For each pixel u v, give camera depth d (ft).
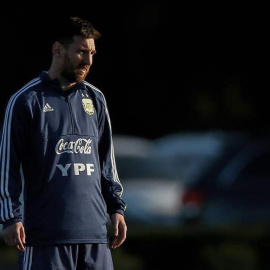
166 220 160.35
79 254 74.43
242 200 147.23
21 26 255.09
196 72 270.87
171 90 270.67
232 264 133.39
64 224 73.41
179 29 269.64
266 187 148.05
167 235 136.15
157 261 135.74
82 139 74.69
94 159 75.36
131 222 160.04
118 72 267.80
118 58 266.77
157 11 267.59
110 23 264.11
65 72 74.54
